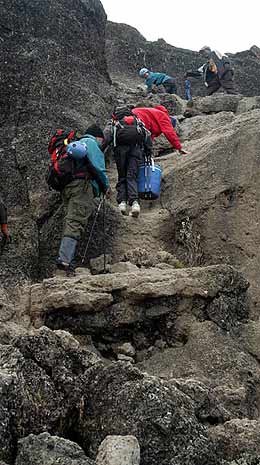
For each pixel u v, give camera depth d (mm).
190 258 7488
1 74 10203
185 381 4574
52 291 6344
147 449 3805
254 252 7172
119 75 18859
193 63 20688
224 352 5727
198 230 7758
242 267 7152
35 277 7438
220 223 7609
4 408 3760
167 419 3879
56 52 11234
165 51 20656
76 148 7137
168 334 6195
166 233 8008
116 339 6273
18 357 4184
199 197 7961
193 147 9398
